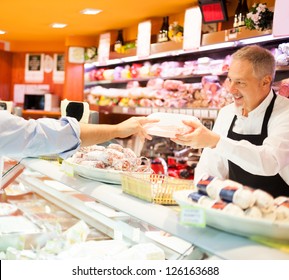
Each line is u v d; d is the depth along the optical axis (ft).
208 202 3.62
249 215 3.38
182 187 4.62
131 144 16.03
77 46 24.03
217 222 3.57
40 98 26.61
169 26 17.48
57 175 6.39
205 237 3.62
